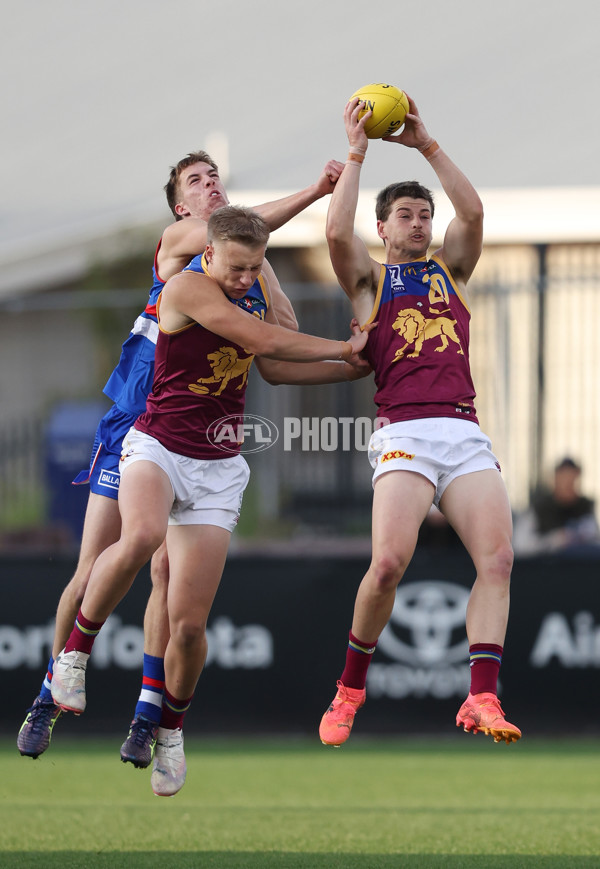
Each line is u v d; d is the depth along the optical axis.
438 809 23.66
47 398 47.44
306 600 32.59
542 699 32.06
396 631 32.59
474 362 37.72
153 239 51.25
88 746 32.12
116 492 18.91
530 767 29.00
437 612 32.41
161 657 18.97
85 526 19.16
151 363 18.84
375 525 16.70
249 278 16.62
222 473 17.88
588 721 31.91
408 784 26.86
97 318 47.84
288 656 32.53
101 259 50.75
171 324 17.05
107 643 32.72
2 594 32.78
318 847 19.47
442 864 17.89
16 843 19.78
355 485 38.91
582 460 38.28
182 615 17.70
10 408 47.84
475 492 16.91
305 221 47.47
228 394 17.62
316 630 32.50
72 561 32.84
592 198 46.34
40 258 51.25
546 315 38.38
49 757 30.59
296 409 39.03
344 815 22.88
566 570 32.12
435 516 35.62
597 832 20.97
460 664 32.28
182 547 17.69
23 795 25.47
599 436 38.44
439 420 17.00
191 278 16.86
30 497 40.53
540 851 19.11
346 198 17.27
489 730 16.05
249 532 38.84
